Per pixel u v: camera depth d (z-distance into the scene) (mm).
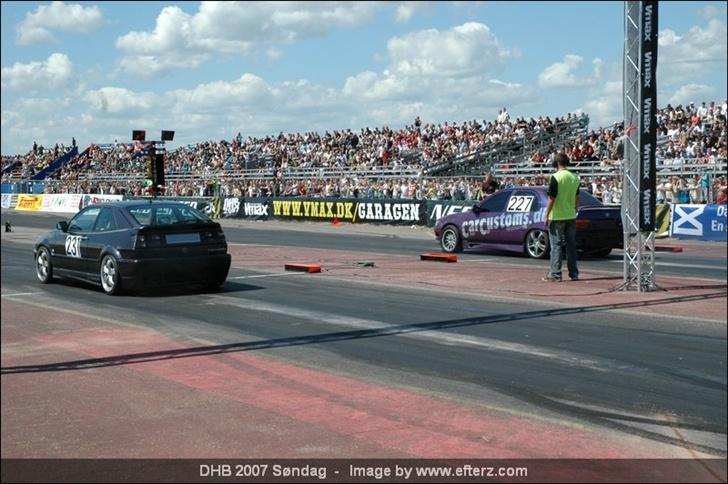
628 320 9406
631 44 11180
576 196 12859
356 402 6141
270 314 10297
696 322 9242
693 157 28969
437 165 36344
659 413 5906
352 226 31844
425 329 9102
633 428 5555
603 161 29141
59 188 51906
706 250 19953
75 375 6949
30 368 7203
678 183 25703
